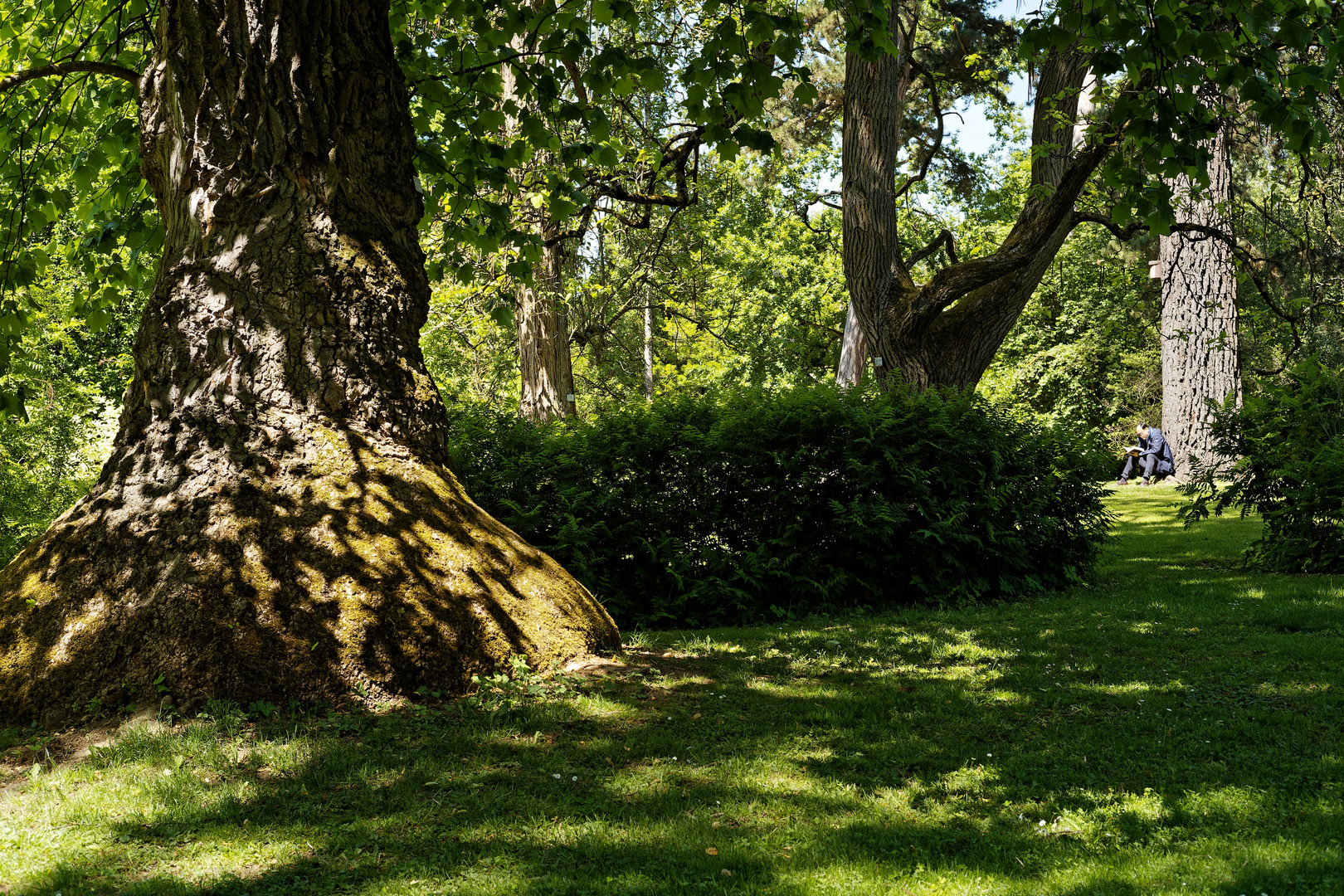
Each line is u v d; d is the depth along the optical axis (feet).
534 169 35.94
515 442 30.48
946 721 16.11
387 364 19.03
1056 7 20.26
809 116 78.74
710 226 79.82
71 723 14.48
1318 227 51.13
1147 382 104.47
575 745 14.49
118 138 26.50
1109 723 15.76
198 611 15.33
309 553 16.33
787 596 28.55
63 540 16.56
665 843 11.18
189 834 11.16
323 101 18.81
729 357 119.03
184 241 18.47
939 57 66.95
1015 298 37.81
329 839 11.08
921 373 37.96
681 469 29.22
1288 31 18.81
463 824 11.63
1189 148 19.56
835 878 10.26
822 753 14.47
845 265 39.78
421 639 16.29
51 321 49.52
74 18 28.25
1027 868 10.55
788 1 37.27
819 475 28.81
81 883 9.88
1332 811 11.75
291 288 18.11
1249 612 24.54
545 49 24.30
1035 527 30.50
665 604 27.58
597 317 76.43
